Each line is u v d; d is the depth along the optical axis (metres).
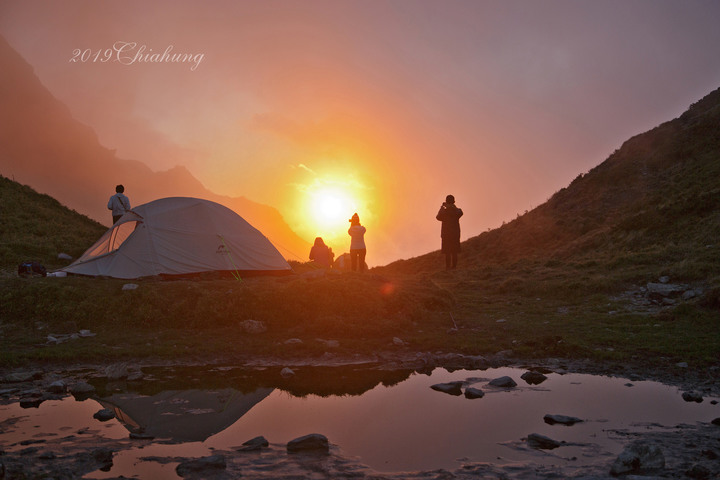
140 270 12.16
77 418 5.33
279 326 10.14
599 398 6.16
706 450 4.25
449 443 4.62
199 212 13.30
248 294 10.57
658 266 14.47
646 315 10.91
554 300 13.48
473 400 6.14
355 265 17.12
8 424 5.10
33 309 9.84
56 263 15.41
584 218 23.11
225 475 3.82
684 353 8.11
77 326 9.67
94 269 12.39
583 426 5.09
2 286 10.41
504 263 20.70
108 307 10.12
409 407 5.84
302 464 4.08
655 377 7.16
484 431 4.96
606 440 4.66
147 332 9.60
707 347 8.27
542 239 23.27
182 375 7.38
